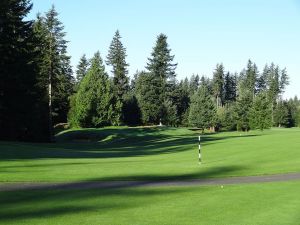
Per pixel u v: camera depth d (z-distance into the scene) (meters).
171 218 11.56
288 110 137.00
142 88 100.88
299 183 19.09
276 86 145.75
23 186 17.62
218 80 144.88
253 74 146.12
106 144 61.19
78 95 82.75
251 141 45.53
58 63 68.44
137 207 13.10
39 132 57.50
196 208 12.99
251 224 10.94
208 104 102.38
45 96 65.50
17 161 26.92
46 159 29.62
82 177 20.83
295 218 11.66
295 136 49.25
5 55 47.91
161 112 100.12
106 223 10.86
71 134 71.62
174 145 50.94
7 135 50.22
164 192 16.30
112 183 19.02
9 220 11.03
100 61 85.00
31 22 51.94
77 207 12.95
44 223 10.72
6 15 47.75
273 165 27.08
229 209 12.85
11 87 48.16
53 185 18.08
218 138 58.31
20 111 49.50
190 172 23.86
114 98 86.50
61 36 69.25
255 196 15.32
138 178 20.94
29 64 50.75
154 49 99.69
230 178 21.41
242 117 104.62
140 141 66.69
